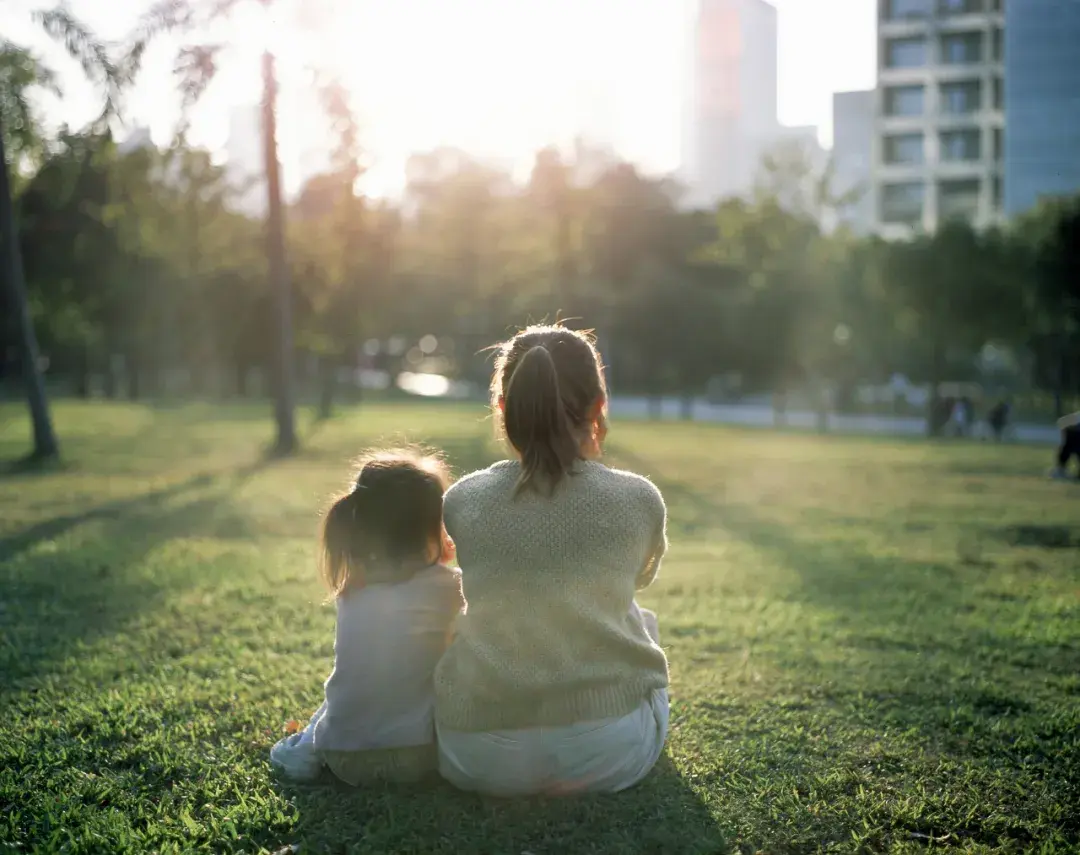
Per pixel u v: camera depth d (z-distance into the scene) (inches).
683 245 2050.9
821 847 141.7
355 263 1127.0
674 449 1024.9
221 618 285.6
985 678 231.3
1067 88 2940.5
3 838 142.4
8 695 210.4
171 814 151.6
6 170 742.5
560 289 1796.3
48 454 757.3
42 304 1362.0
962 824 149.6
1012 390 2210.9
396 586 155.2
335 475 690.8
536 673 138.1
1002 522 529.7
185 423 1263.5
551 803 147.6
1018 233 1804.9
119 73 704.4
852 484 724.0
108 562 369.7
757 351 1786.4
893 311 1683.1
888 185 3102.9
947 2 3034.0
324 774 162.7
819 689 219.6
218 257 1448.1
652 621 161.8
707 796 156.3
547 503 139.6
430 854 136.5
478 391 2389.3
